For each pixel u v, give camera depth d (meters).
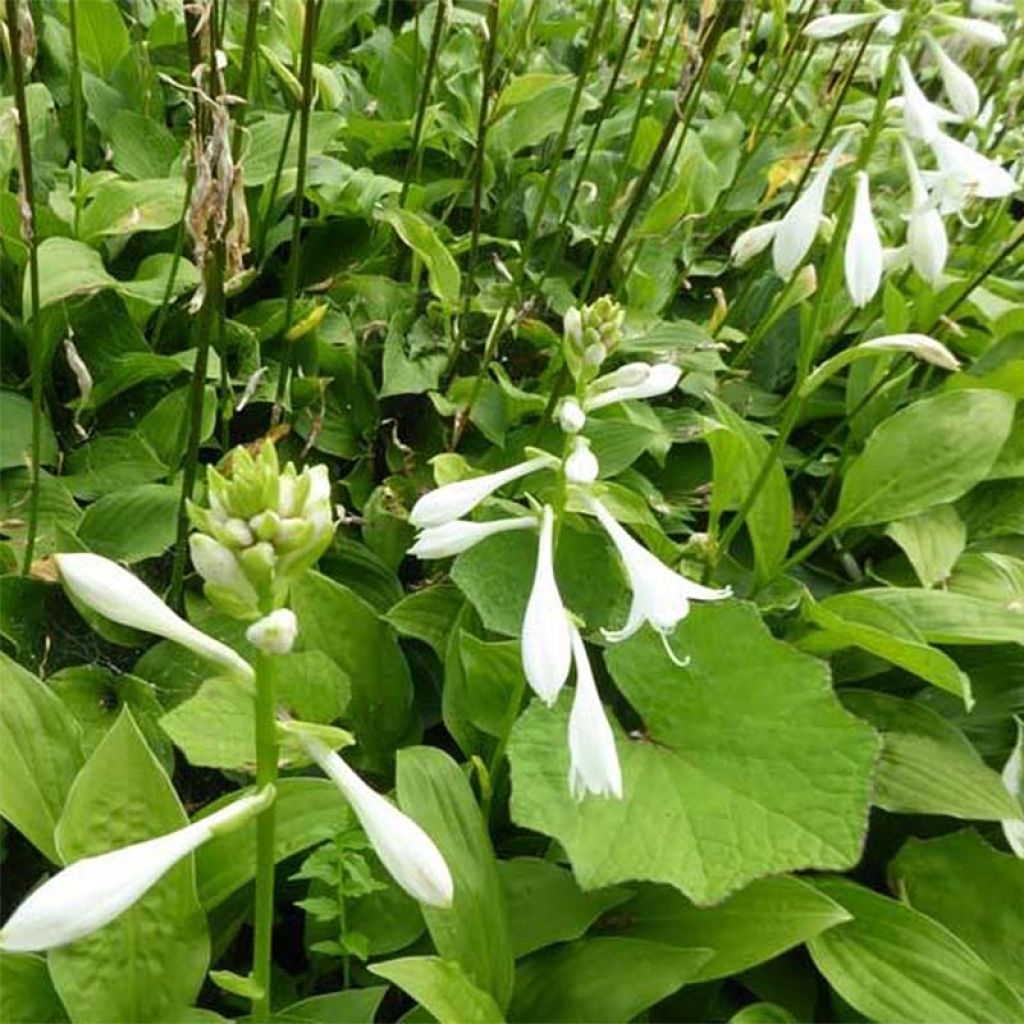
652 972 0.28
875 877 0.36
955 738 0.36
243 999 0.29
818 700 0.30
